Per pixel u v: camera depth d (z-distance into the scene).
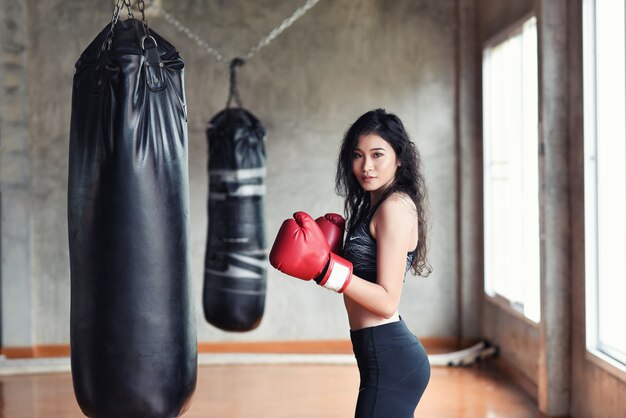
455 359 5.64
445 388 4.98
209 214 4.80
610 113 3.73
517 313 5.11
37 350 6.25
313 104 6.34
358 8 6.35
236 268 4.67
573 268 4.17
